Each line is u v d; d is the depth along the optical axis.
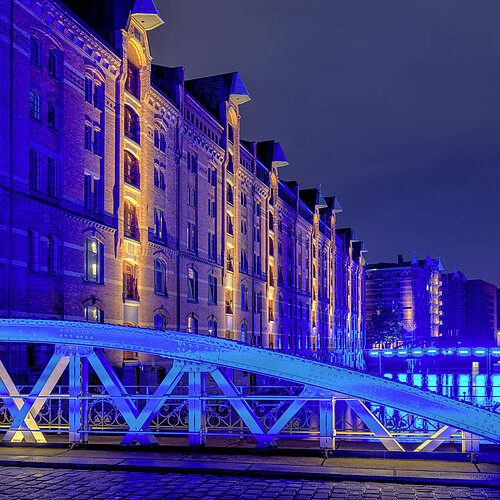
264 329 53.59
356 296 108.88
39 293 23.03
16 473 9.88
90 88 27.16
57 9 24.14
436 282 164.25
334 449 10.91
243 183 49.66
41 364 22.30
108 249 27.86
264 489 8.85
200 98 44.62
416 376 88.50
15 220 21.69
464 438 10.61
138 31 31.11
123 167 29.17
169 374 11.38
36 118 23.55
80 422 11.67
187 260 37.16
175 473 9.91
